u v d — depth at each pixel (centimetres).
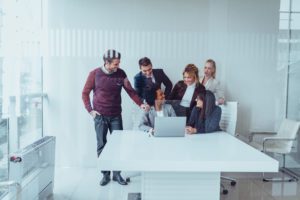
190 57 446
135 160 222
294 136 412
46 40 436
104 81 425
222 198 348
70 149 448
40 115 439
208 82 447
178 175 261
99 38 438
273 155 451
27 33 376
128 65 440
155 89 441
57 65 438
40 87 439
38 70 432
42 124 442
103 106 421
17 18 332
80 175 423
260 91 459
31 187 285
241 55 453
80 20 436
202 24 446
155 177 260
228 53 451
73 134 446
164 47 443
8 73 309
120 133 341
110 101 423
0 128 299
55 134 445
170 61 445
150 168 221
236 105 412
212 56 449
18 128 343
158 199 262
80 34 437
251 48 454
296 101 463
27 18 375
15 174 262
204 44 447
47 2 432
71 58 438
